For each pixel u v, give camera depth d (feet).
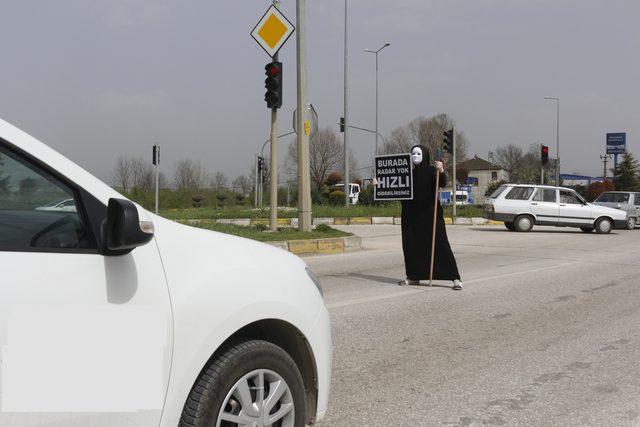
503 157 306.76
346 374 15.21
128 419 7.30
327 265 35.58
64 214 7.29
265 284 9.04
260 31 42.01
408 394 13.84
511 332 19.71
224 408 8.28
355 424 12.10
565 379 15.05
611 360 16.71
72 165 7.61
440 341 18.45
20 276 6.64
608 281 30.68
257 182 119.34
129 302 7.37
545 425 12.20
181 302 7.85
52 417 6.75
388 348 17.61
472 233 65.16
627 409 13.10
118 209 6.98
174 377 7.70
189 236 8.74
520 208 68.03
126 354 7.29
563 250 46.73
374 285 28.14
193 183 148.36
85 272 7.09
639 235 65.62
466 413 12.77
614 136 224.12
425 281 29.50
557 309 23.45
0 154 7.01
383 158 27.12
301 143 44.42
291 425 9.21
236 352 8.50
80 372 6.95
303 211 45.06
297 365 10.12
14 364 6.48
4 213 6.91
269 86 42.55
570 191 69.05
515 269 34.88
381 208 92.58
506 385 14.56
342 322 20.63
